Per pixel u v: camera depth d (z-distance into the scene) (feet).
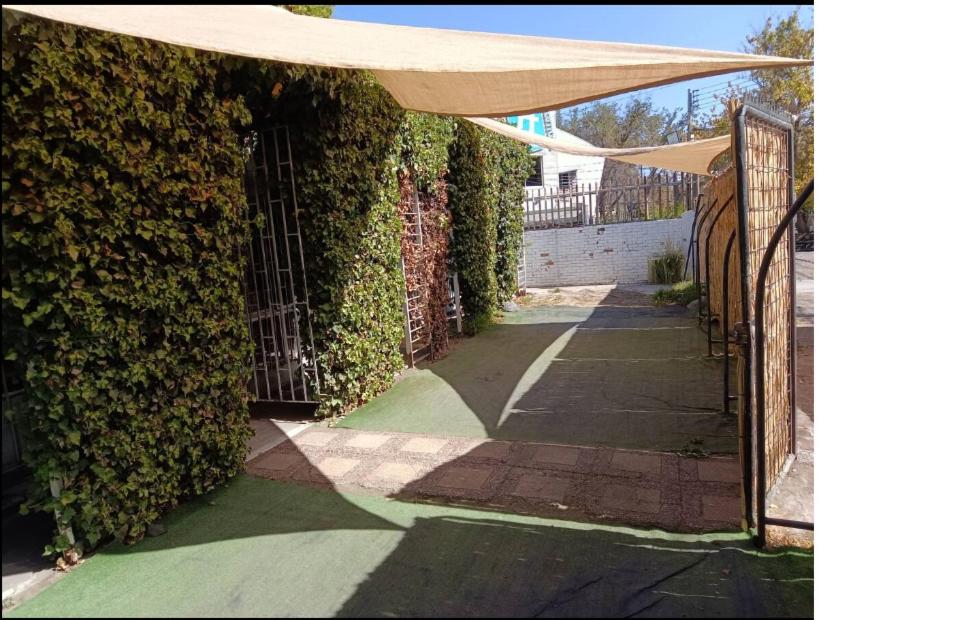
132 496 11.05
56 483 10.08
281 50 10.15
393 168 21.90
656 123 102.78
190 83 11.92
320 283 18.62
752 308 11.27
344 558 10.34
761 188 11.64
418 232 26.27
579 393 21.03
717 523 11.29
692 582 9.20
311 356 19.13
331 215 18.22
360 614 8.72
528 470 14.26
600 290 52.54
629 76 13.01
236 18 9.98
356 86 18.44
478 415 18.92
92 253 9.98
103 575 10.03
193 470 12.46
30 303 9.45
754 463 10.39
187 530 11.59
